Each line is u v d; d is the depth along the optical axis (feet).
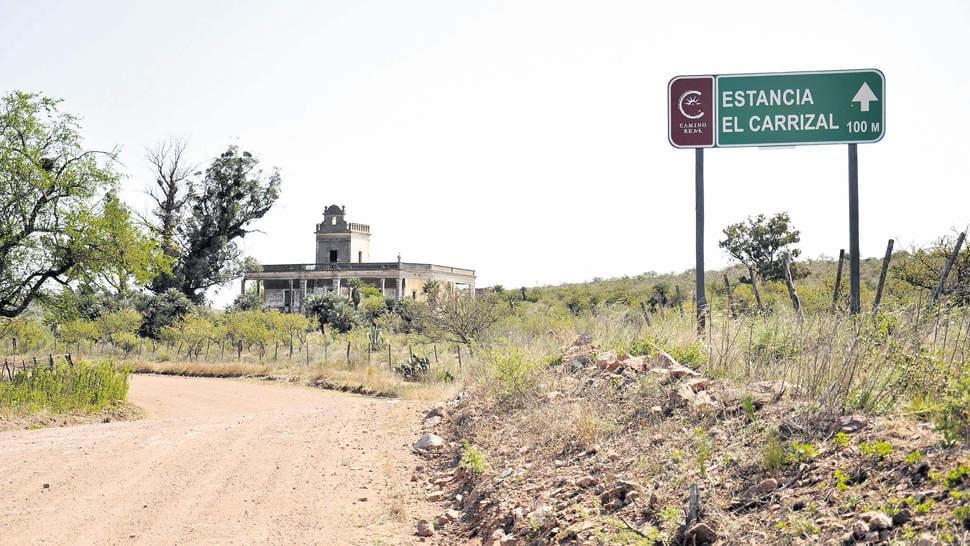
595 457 24.16
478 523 23.85
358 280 241.14
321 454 37.63
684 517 17.63
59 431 50.52
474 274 301.02
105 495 30.50
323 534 24.45
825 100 41.22
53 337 159.53
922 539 13.03
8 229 87.86
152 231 99.81
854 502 15.25
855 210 40.14
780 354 27.68
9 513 27.99
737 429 21.38
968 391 17.58
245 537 24.47
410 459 35.01
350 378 97.19
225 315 171.63
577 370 36.70
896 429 17.79
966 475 14.35
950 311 25.40
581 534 18.84
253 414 58.23
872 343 23.48
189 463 36.60
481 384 43.91
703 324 35.24
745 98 41.73
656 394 27.12
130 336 148.46
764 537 15.56
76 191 90.99
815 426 19.65
